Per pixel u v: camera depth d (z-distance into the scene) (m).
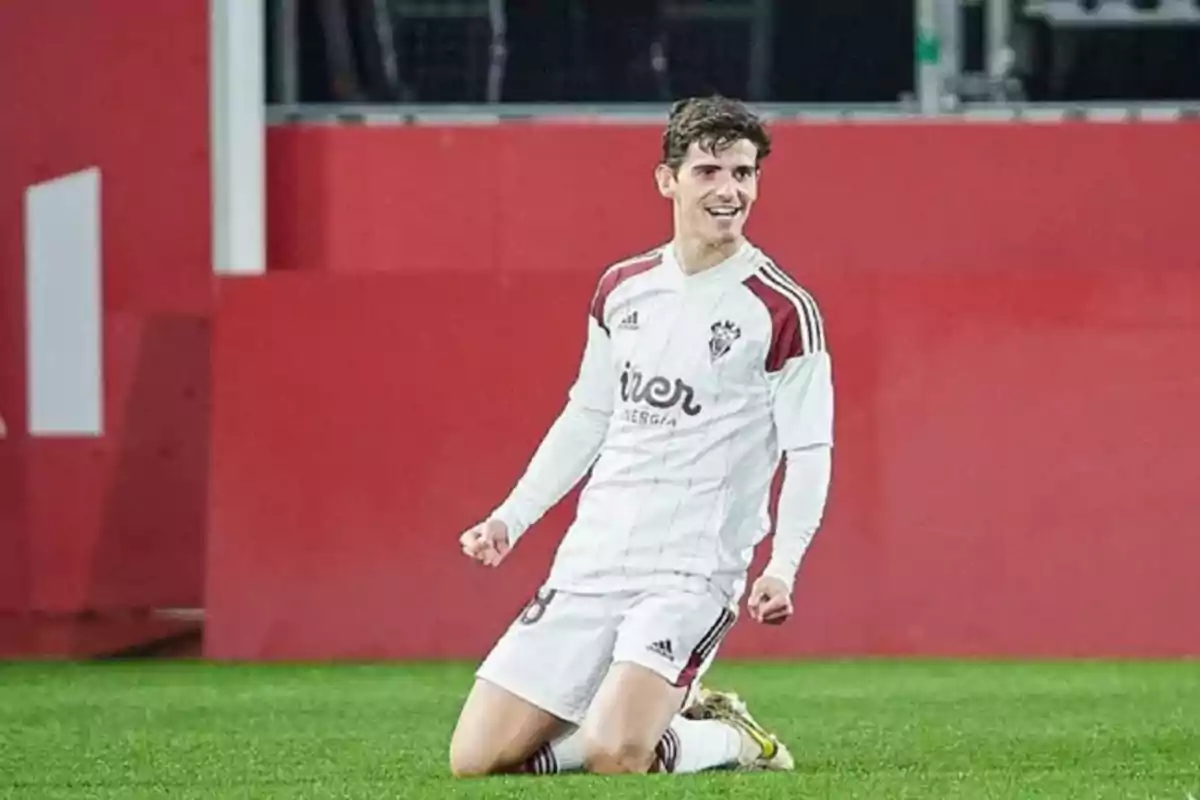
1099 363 38.09
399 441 38.75
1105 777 21.58
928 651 38.12
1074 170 41.28
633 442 20.92
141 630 40.81
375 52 42.62
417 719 29.14
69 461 40.84
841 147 41.31
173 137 40.94
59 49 40.72
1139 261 41.31
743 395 20.81
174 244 40.91
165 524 40.91
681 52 42.62
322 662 38.41
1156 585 37.94
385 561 38.66
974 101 42.59
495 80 42.72
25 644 40.75
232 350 39.09
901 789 20.14
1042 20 42.53
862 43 42.62
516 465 38.53
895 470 38.12
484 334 38.75
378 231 41.78
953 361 38.12
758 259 21.06
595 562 20.84
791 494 20.59
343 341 38.94
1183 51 42.50
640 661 20.41
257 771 23.03
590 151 41.59
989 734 26.86
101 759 24.39
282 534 38.88
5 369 40.81
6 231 40.72
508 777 20.72
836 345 38.22
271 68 42.47
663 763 21.02
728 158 20.67
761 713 29.77
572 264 41.59
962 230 41.31
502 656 21.02
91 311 40.84
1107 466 38.03
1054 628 38.06
